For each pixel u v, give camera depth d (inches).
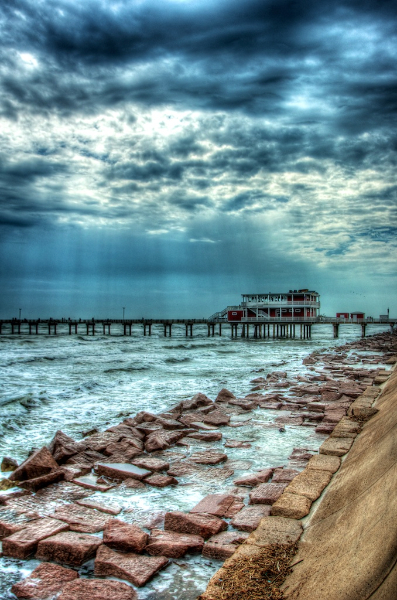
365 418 450.9
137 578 192.2
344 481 264.5
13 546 219.6
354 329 5969.5
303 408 601.0
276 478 313.4
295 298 2755.9
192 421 520.1
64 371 1229.1
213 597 163.8
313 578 161.3
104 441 413.7
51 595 184.2
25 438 502.3
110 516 261.4
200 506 263.0
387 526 159.9
